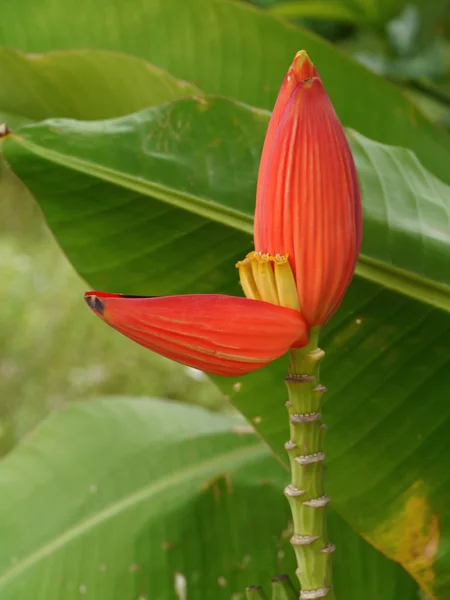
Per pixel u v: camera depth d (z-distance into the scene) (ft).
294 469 1.83
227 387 2.47
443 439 2.40
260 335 1.74
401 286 2.39
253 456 3.12
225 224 2.38
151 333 1.73
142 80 2.96
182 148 2.40
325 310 1.79
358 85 3.15
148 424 3.43
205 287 2.47
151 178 2.36
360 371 2.42
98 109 3.23
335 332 2.42
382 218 2.44
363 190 2.47
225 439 3.27
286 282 1.76
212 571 2.88
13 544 3.14
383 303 2.41
